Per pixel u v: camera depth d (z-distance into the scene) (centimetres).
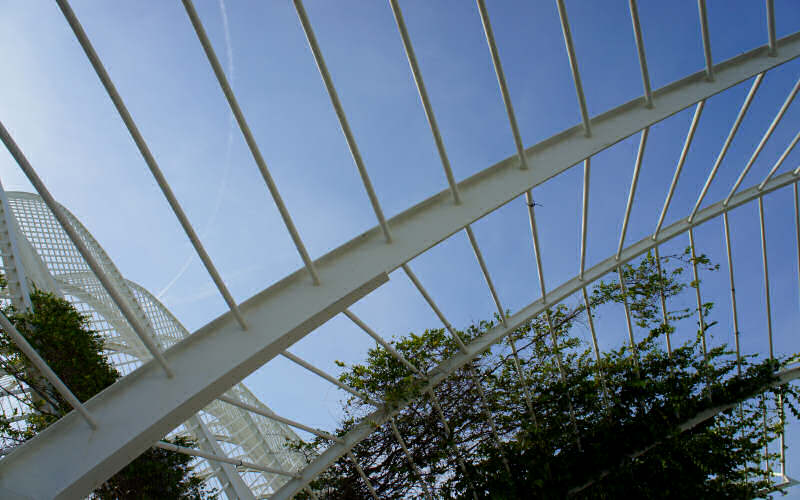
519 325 860
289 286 493
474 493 955
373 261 508
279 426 1563
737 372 1032
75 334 691
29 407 690
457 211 550
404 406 838
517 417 959
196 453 653
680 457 1008
